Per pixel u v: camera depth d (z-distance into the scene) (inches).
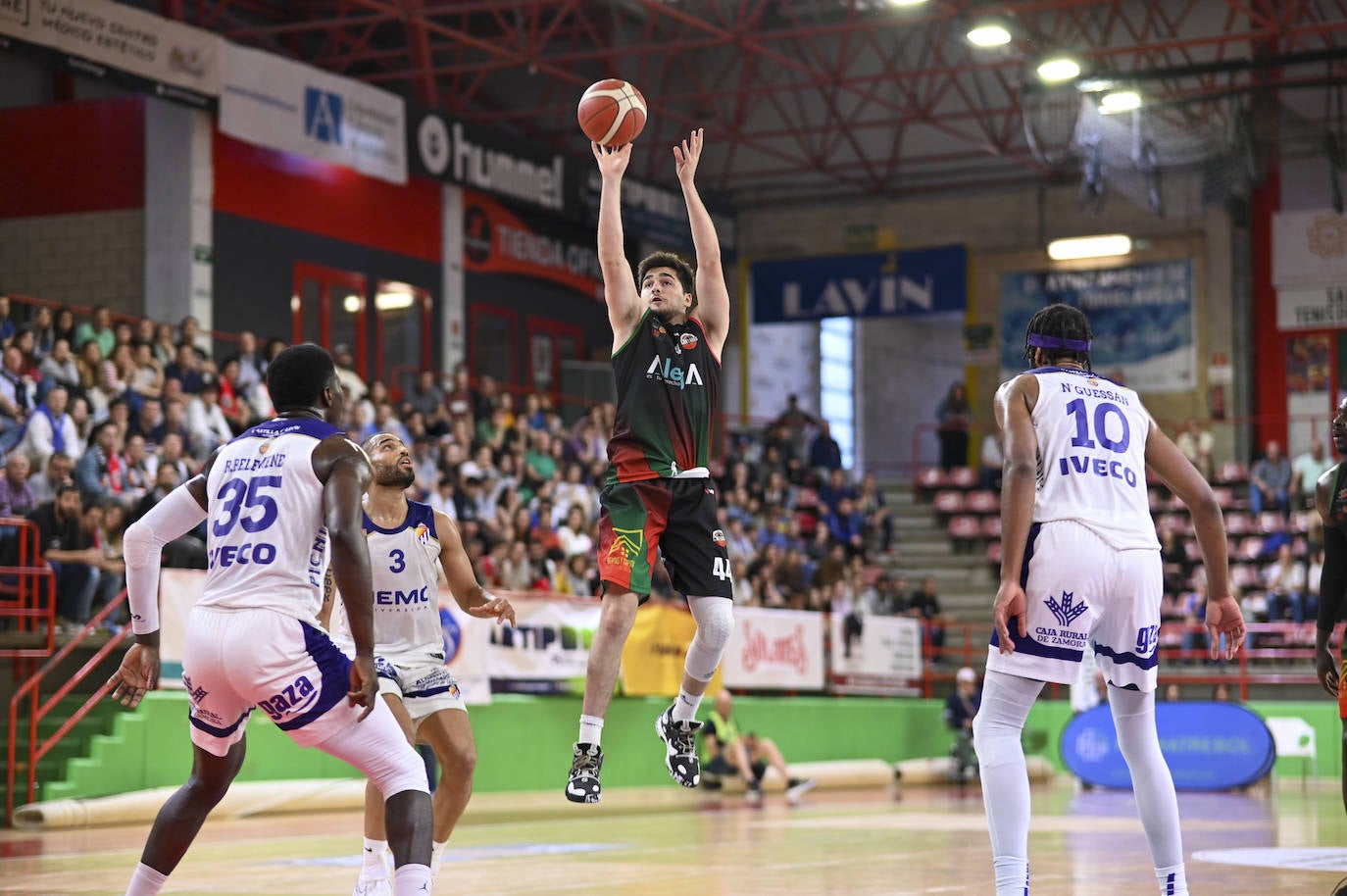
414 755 195.5
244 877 318.7
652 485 224.2
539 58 975.0
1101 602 200.1
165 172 871.1
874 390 1456.7
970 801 640.4
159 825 197.9
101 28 730.2
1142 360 1172.5
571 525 788.0
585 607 664.4
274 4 1030.4
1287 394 1135.0
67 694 533.3
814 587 893.8
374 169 908.6
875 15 1138.7
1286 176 1137.4
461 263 1067.3
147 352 695.7
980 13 901.8
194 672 188.5
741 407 1261.1
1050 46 969.5
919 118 1122.7
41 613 509.7
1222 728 732.7
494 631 615.5
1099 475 202.5
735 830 464.1
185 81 778.8
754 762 668.1
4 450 601.6
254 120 820.0
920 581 1101.7
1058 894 282.4
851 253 1242.6
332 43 1078.4
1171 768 740.0
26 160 900.6
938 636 971.9
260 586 188.2
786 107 1226.6
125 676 206.7
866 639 847.1
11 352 621.3
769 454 1106.7
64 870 334.0
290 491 190.5
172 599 530.3
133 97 881.5
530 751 636.1
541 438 888.3
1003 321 1211.2
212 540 192.1
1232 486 1083.9
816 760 783.1
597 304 1194.6
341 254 981.2
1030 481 198.8
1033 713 903.1
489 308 1095.0
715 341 233.5
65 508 558.9
